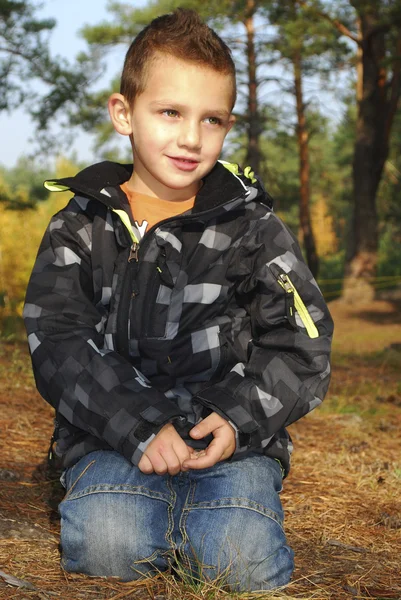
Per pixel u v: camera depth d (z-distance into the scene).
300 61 22.22
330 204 48.75
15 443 3.51
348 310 20.97
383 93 21.02
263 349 2.10
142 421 1.93
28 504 2.66
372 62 20.66
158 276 2.11
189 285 2.12
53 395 2.03
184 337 2.11
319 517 2.79
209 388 2.04
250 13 19.22
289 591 2.03
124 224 2.14
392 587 2.12
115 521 1.96
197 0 19.44
